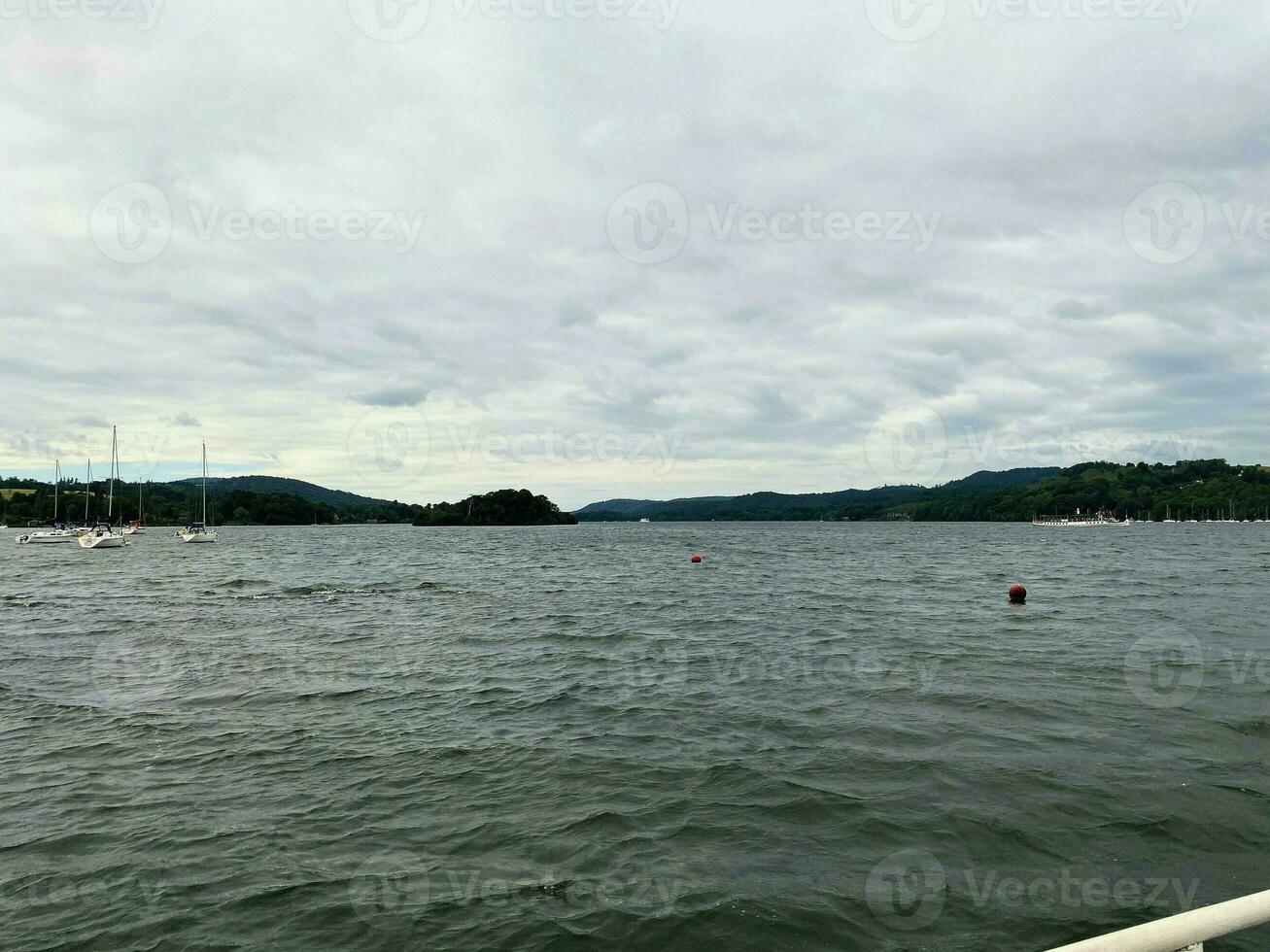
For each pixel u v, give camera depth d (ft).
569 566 202.39
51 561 227.61
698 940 22.12
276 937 22.58
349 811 31.71
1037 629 79.41
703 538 435.94
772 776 34.76
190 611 102.53
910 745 38.83
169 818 31.19
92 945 22.29
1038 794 32.14
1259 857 26.50
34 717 46.44
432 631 82.48
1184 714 44.16
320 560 236.43
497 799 32.73
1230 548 284.20
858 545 333.01
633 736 41.34
